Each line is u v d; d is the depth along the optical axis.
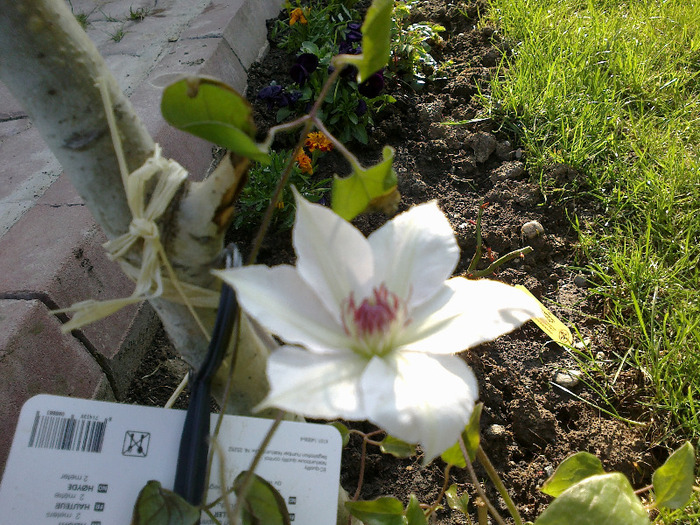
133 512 0.24
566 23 0.97
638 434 0.52
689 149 0.77
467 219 0.73
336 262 0.23
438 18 1.06
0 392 0.42
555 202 0.74
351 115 0.80
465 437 0.27
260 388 0.30
